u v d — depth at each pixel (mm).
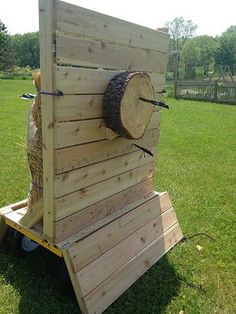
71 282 2566
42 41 2141
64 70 2199
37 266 2998
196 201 4523
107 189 2932
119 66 2648
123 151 2998
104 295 2594
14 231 3066
